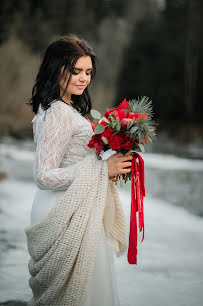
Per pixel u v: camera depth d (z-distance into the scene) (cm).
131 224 213
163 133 2367
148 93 2841
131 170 213
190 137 2262
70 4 3369
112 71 3341
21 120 2489
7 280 338
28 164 1173
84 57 210
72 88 214
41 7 3234
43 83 216
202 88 2762
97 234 197
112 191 217
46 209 207
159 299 303
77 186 195
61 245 196
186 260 401
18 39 2894
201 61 2797
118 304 219
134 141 204
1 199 682
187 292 320
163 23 2923
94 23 3625
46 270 199
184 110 2772
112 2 3844
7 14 2975
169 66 2841
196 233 501
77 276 195
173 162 1346
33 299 212
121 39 3503
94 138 201
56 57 209
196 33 2809
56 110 202
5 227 510
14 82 2695
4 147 1697
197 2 2817
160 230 511
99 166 200
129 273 365
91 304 203
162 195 758
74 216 196
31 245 206
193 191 802
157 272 368
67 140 203
